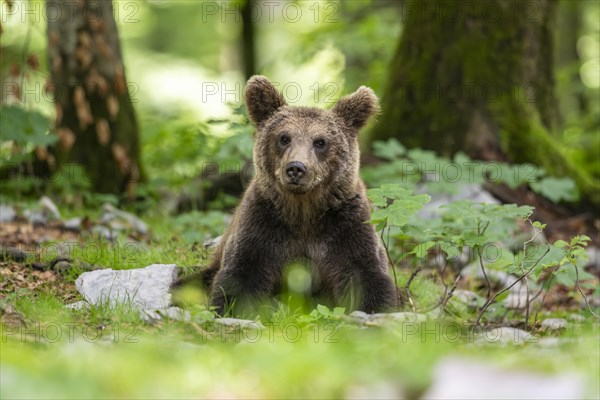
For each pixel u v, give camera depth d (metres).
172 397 6.32
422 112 17.73
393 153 16.48
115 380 6.49
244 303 10.77
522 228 16.41
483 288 14.15
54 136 16.25
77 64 17.45
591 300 13.90
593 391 6.40
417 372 6.82
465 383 6.64
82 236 14.73
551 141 17.83
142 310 9.91
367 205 11.34
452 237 11.23
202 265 12.64
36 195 17.48
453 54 17.59
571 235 16.81
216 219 15.38
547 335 10.38
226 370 7.09
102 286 11.13
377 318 9.64
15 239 14.32
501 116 17.52
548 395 6.36
